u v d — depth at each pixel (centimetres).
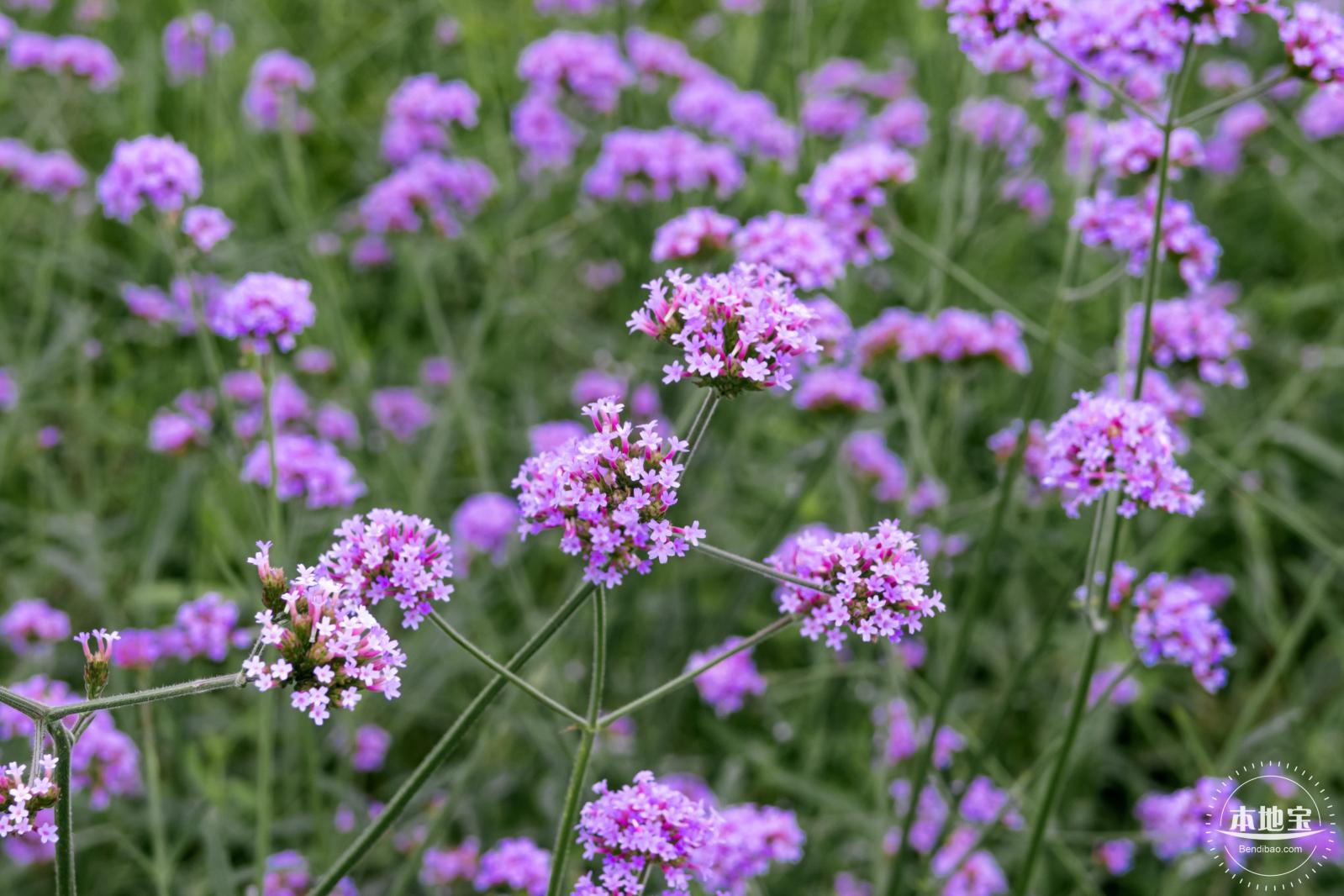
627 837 75
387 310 150
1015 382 133
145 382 132
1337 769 107
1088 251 143
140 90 152
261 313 88
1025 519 120
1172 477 81
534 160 138
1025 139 114
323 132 162
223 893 84
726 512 122
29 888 98
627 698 106
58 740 72
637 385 110
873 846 97
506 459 129
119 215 96
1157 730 119
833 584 75
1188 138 92
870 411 101
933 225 140
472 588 107
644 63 138
